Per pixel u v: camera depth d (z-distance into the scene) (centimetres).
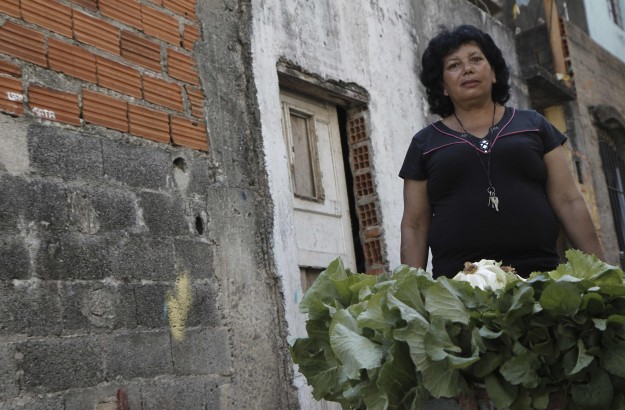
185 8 506
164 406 426
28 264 367
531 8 1298
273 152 555
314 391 263
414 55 788
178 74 490
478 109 339
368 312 229
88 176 409
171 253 453
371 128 690
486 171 324
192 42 507
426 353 219
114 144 430
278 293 532
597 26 1532
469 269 253
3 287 354
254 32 563
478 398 223
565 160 337
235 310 494
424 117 784
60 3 414
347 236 658
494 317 222
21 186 373
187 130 487
